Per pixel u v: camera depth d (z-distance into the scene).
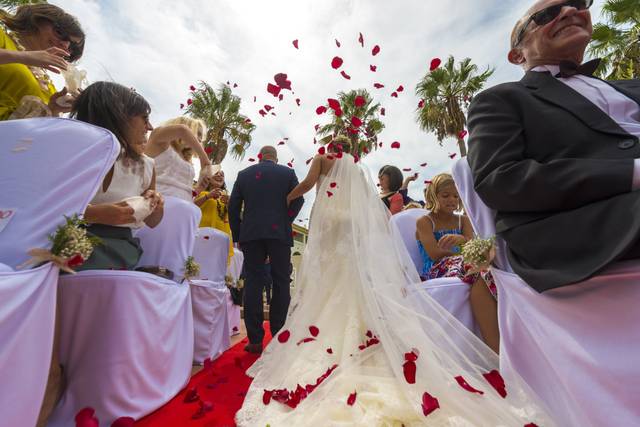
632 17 9.08
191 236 2.12
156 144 2.30
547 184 0.90
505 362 1.17
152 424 1.39
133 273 1.45
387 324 1.66
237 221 3.15
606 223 0.82
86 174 1.10
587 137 1.00
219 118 13.14
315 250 2.22
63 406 1.30
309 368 1.69
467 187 1.32
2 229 0.97
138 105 1.62
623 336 0.80
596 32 9.45
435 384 1.32
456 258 2.06
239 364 2.31
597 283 0.84
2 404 0.85
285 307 2.98
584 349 0.85
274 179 3.03
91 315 1.37
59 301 1.36
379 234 2.09
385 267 1.92
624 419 0.77
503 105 1.20
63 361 1.36
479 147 1.16
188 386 1.94
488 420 1.17
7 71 1.71
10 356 0.86
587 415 0.84
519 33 1.44
